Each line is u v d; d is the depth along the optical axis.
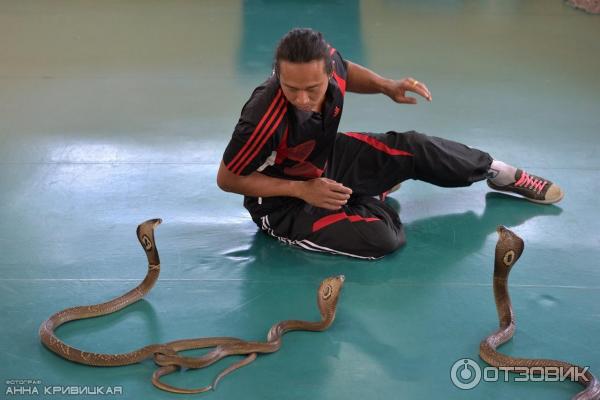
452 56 6.16
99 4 7.77
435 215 3.76
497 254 2.78
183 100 5.24
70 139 4.60
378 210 3.46
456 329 2.91
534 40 6.56
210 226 3.65
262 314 3.00
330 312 2.87
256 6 7.62
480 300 3.08
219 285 3.18
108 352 2.77
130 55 6.20
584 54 6.19
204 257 3.39
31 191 3.97
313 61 2.65
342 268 3.31
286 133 3.07
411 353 2.77
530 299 3.09
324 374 2.65
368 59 6.08
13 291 3.13
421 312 3.01
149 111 5.04
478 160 3.67
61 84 5.54
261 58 6.12
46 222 3.67
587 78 5.64
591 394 2.48
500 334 2.80
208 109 5.09
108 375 2.65
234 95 5.34
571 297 3.11
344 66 3.50
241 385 2.60
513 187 3.84
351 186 3.56
